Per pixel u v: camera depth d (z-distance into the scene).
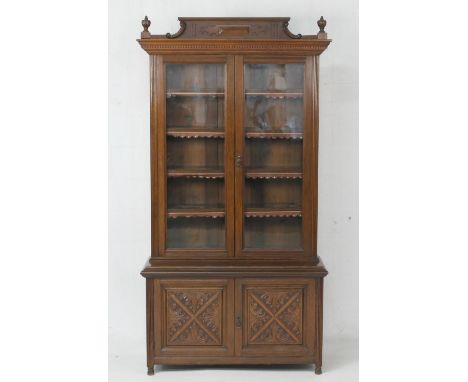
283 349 3.69
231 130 3.67
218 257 3.71
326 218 4.34
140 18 4.20
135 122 4.27
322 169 4.31
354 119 4.28
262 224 3.74
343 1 4.21
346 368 3.81
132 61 4.23
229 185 3.69
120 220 4.31
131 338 4.31
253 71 3.68
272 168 3.75
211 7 4.21
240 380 3.62
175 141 3.74
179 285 3.67
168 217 3.72
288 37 3.65
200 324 3.68
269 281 3.66
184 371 3.77
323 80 4.26
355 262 4.36
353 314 4.38
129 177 4.29
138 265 4.34
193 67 3.68
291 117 3.71
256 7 4.21
